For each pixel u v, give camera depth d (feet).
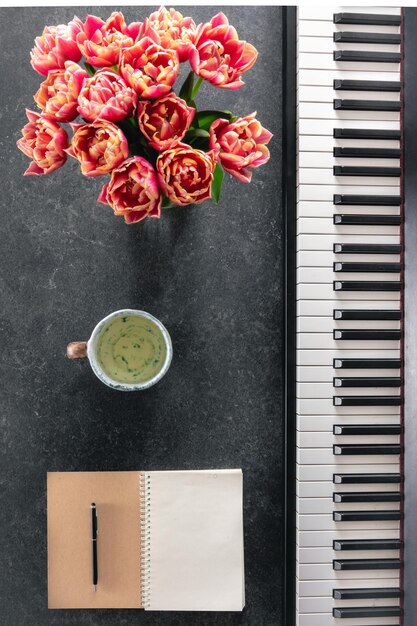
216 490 3.37
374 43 3.11
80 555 3.36
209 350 3.43
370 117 3.14
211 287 3.44
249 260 3.45
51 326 3.42
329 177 3.13
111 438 3.41
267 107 3.44
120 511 3.37
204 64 2.56
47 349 3.41
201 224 3.45
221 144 2.62
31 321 3.41
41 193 3.42
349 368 3.14
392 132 3.11
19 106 3.40
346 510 3.16
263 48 3.44
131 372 3.13
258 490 3.42
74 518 3.37
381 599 3.17
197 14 3.41
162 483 3.37
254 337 3.44
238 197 3.45
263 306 3.44
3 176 3.41
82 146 2.51
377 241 3.17
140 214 2.65
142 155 2.72
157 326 3.06
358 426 3.14
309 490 3.15
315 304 3.15
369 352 3.17
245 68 2.63
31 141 2.67
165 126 2.50
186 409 3.42
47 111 2.53
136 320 3.12
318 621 3.15
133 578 3.36
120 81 2.46
